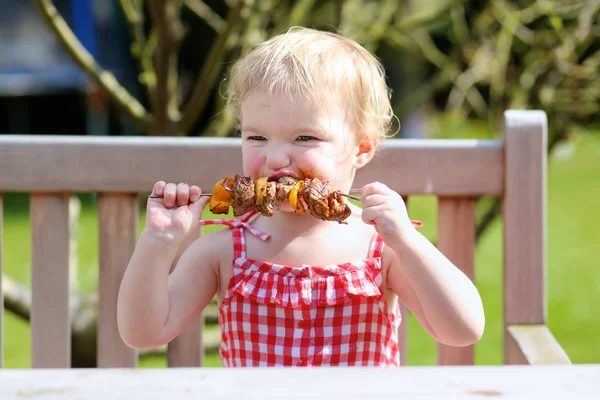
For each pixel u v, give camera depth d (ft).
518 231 7.52
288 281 6.47
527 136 7.49
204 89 11.02
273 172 6.33
